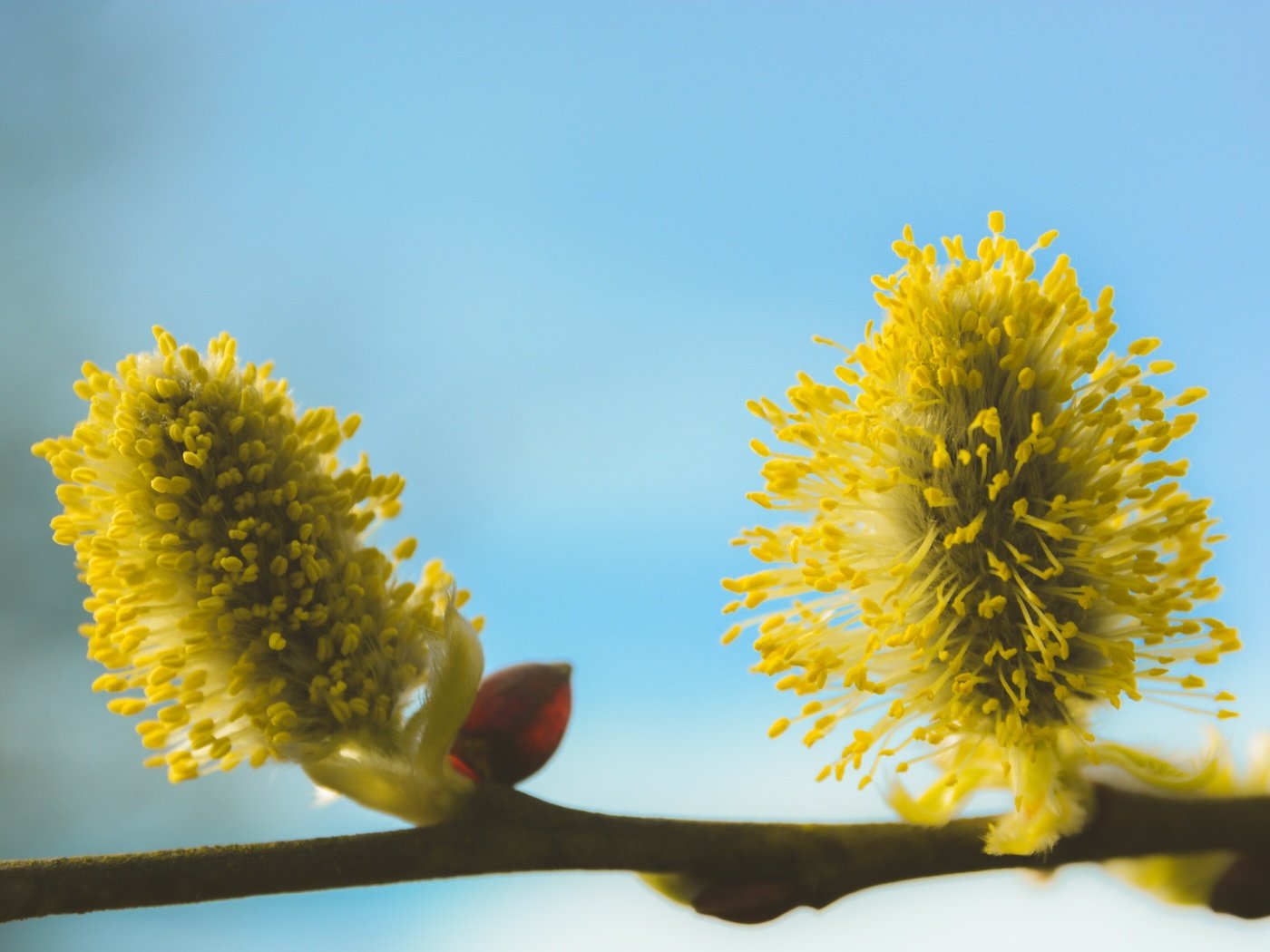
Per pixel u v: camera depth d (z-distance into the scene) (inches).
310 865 7.1
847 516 7.7
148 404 7.3
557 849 7.2
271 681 7.3
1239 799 7.3
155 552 7.3
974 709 7.5
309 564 7.3
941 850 7.3
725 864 7.2
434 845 7.2
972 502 7.6
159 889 7.0
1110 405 7.4
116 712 7.3
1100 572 7.4
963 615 7.5
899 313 7.5
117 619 7.2
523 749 7.4
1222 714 7.3
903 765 7.4
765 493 7.6
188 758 7.3
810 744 7.4
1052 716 7.4
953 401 7.5
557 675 7.5
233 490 7.3
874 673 7.5
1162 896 7.4
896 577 7.5
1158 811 7.2
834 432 7.5
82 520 7.3
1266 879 7.3
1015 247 7.5
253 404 7.3
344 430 7.5
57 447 7.3
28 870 7.0
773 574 7.5
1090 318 7.5
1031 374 7.4
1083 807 7.3
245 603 7.3
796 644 7.5
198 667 7.3
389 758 7.3
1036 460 7.5
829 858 7.2
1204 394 7.4
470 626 7.3
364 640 7.3
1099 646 7.4
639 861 7.2
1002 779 7.4
